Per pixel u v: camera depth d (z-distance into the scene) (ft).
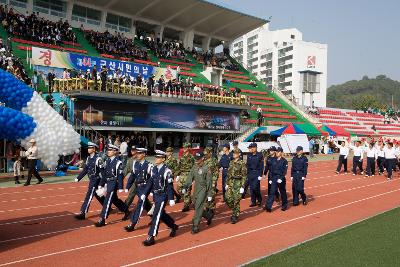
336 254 25.95
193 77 144.36
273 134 124.67
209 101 117.60
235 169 36.47
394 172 86.02
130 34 154.10
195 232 32.30
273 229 34.17
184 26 170.91
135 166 32.63
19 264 24.27
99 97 90.27
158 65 135.64
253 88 170.40
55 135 65.87
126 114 98.22
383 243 28.58
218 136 129.39
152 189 30.40
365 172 80.33
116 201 35.91
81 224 34.63
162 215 30.27
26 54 101.50
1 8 108.58
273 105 161.07
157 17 159.12
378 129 207.10
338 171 82.89
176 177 42.98
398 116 247.91
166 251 27.35
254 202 45.19
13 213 38.88
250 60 476.13
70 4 133.28
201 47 199.72
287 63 412.16
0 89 63.41
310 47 409.28
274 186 42.16
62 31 119.96
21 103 65.36
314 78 201.05
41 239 29.84
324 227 35.06
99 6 142.00
